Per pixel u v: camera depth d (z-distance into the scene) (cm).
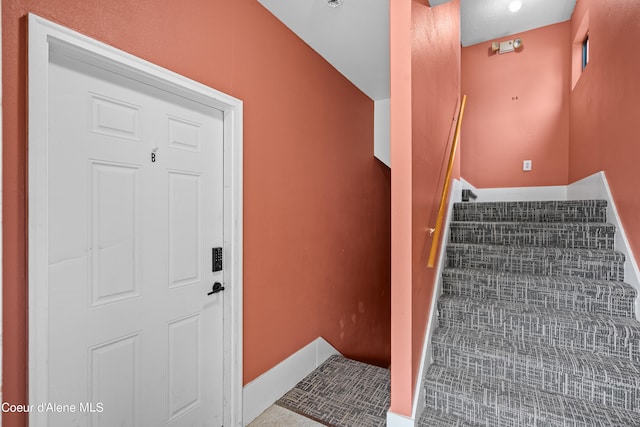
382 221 377
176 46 152
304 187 245
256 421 192
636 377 146
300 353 236
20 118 105
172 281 160
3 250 102
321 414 196
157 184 154
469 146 407
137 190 146
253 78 197
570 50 358
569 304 189
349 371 247
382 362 380
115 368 138
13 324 104
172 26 151
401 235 161
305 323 245
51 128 118
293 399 212
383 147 354
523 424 149
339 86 291
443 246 233
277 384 213
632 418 142
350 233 312
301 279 241
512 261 220
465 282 215
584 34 324
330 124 278
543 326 179
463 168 409
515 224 239
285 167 225
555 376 159
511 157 386
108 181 135
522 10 343
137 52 136
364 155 338
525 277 205
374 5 203
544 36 371
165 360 157
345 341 301
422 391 169
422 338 177
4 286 102
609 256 196
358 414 196
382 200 377
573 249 214
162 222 156
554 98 366
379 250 370
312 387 226
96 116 131
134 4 136
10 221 103
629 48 186
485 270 225
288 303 227
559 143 363
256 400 196
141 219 147
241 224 186
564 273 207
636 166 179
